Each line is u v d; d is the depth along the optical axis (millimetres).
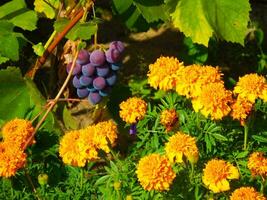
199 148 1176
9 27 1376
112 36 1792
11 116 1367
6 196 1218
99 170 1291
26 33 1771
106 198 1151
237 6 1284
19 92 1372
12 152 1117
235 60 1724
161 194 1116
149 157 1043
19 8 1466
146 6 1348
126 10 1439
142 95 1487
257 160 1098
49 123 1336
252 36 1768
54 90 1590
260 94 1142
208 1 1281
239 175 1118
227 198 1099
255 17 1817
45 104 1334
